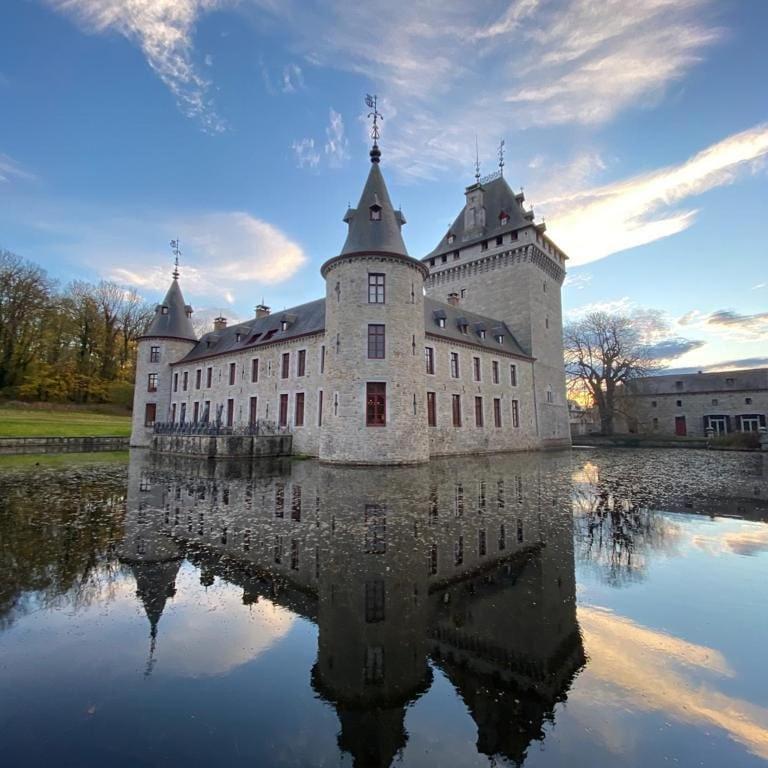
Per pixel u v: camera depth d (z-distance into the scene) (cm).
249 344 3216
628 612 473
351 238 2239
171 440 2759
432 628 439
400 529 800
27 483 1387
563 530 801
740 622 450
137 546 695
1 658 381
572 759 269
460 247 3959
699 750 277
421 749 279
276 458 2464
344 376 2117
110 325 5906
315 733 294
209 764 264
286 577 570
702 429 5522
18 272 5022
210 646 405
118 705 322
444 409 2811
